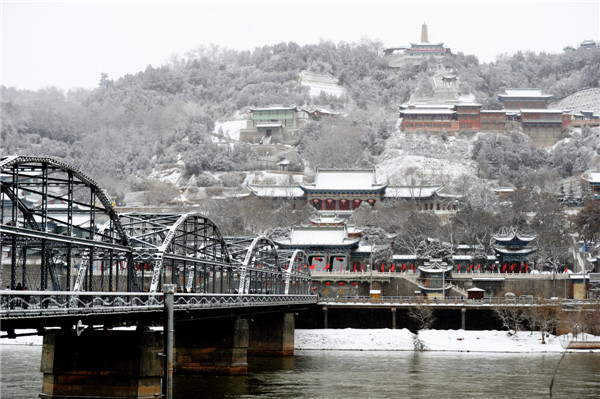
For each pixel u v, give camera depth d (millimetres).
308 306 157375
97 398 72375
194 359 103188
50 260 66125
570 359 133000
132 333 72250
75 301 59750
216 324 102938
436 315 166625
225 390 91562
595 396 92062
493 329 164750
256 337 134750
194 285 88500
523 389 97188
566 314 160125
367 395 91438
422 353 144375
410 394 92750
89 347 72625
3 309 50406
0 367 108750
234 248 122125
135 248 76938
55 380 73125
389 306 166250
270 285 141000
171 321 63031
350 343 153125
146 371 72062
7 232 53500
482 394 93125
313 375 107562
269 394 90062
